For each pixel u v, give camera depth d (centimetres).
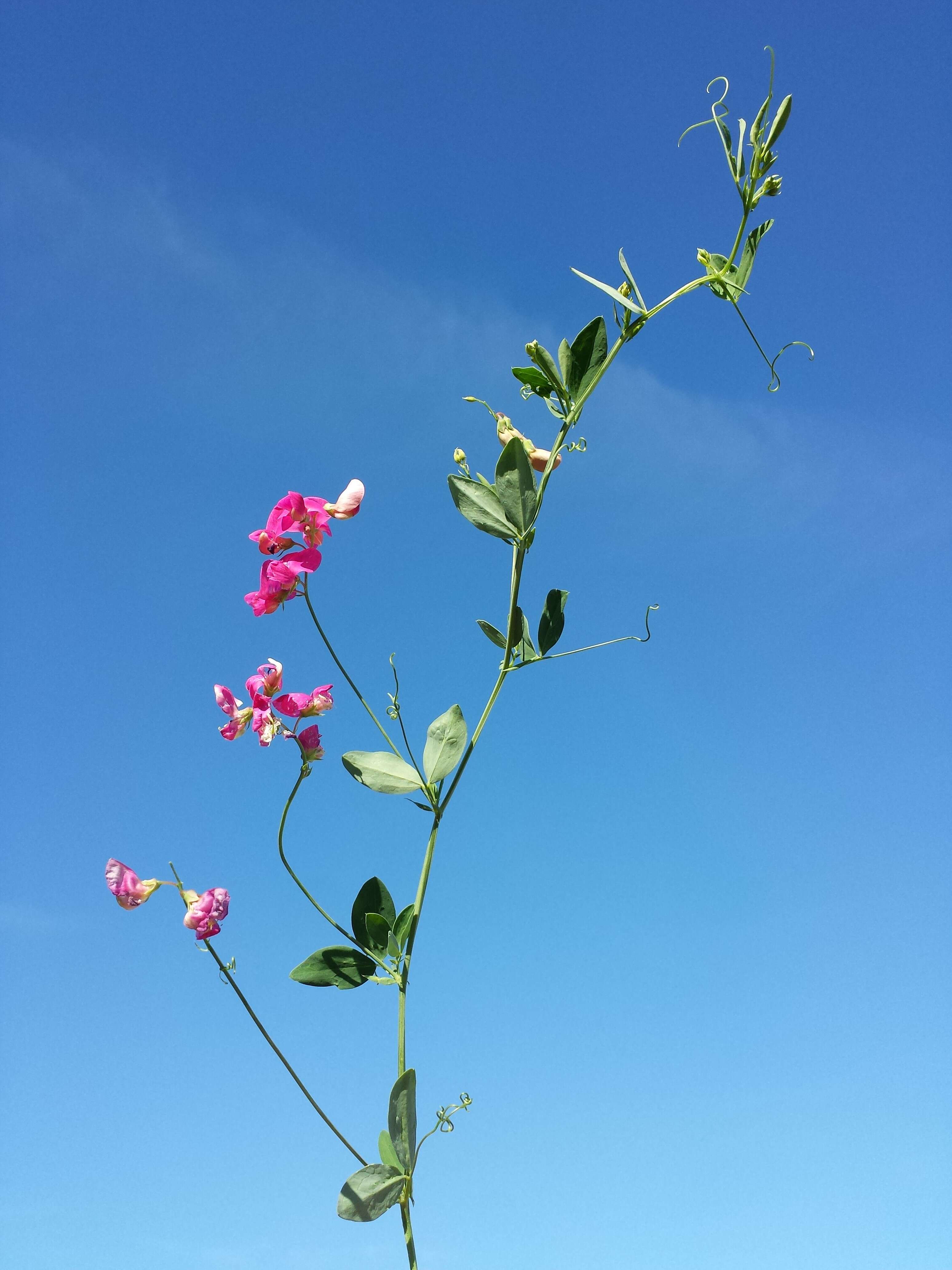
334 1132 39
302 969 40
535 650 43
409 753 42
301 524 42
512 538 43
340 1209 38
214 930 39
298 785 41
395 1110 39
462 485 43
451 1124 40
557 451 42
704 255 42
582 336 42
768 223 42
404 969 41
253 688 41
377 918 41
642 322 42
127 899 39
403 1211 39
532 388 43
